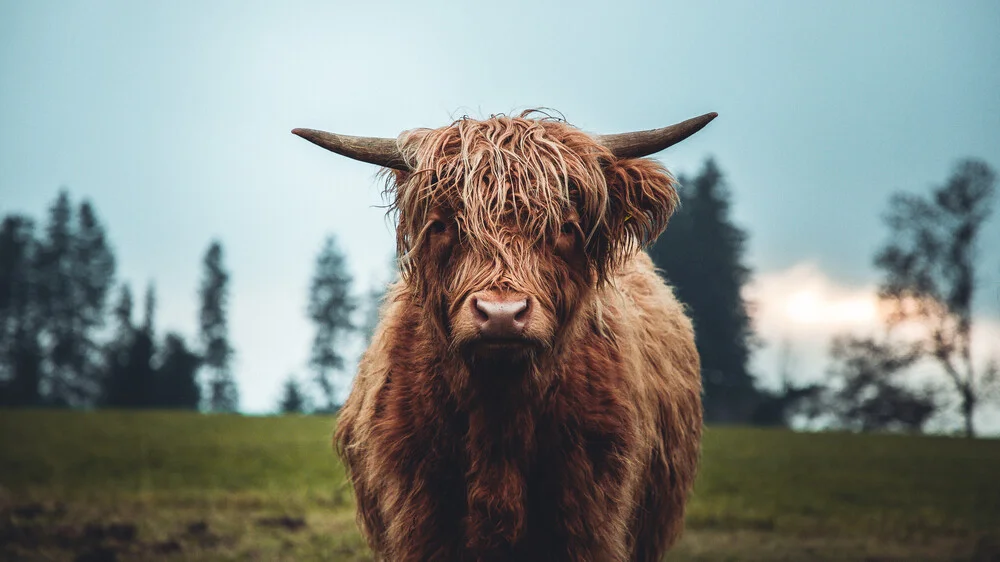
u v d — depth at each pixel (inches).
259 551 413.4
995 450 1112.2
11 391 3319.4
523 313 205.8
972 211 2187.5
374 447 243.4
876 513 598.5
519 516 226.7
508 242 212.4
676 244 2583.7
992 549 464.1
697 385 339.0
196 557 395.2
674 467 298.4
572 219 222.1
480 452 227.1
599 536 232.5
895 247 2222.0
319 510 545.3
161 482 684.7
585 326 242.4
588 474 232.1
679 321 336.8
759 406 2352.4
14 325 3486.7
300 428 1251.2
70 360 3491.6
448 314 218.4
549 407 230.1
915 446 1157.7
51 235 3607.3
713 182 2662.4
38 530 438.9
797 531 517.3
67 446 957.2
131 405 3046.3
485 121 229.1
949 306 2166.6
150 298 3587.6
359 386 282.0
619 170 232.8
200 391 3531.0
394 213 242.2
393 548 239.1
